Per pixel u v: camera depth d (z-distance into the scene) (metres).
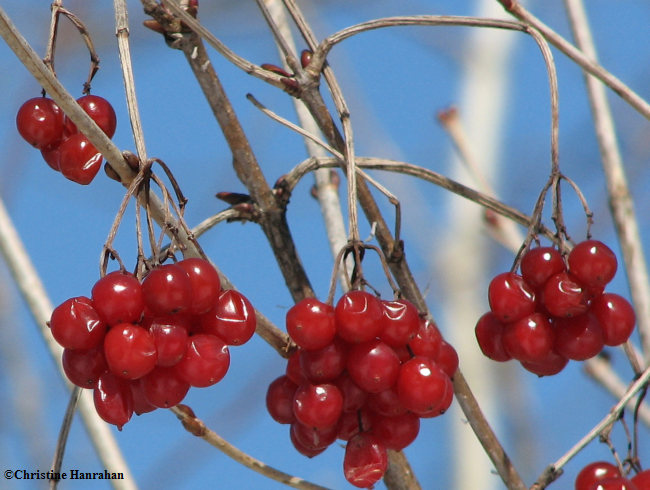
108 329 0.83
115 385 0.83
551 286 0.85
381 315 0.84
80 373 0.83
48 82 0.83
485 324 0.87
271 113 0.87
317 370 0.84
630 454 0.88
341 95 0.86
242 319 0.84
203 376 0.83
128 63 0.84
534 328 0.86
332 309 0.84
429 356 0.84
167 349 0.83
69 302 0.83
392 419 0.85
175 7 0.86
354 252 0.85
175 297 0.82
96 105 0.86
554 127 0.86
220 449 0.88
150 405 0.84
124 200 0.83
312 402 0.84
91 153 0.85
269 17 0.88
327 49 0.88
